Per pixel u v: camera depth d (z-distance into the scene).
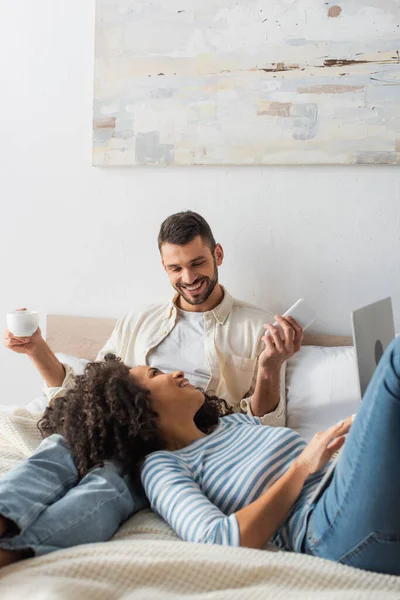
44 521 1.27
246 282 2.39
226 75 2.32
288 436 1.49
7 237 2.66
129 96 2.42
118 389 1.53
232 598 1.08
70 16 2.50
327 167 2.27
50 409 1.65
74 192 2.56
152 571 1.15
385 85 2.17
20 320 1.98
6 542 1.23
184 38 2.35
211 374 2.13
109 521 1.36
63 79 2.53
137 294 2.52
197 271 2.09
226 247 2.39
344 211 2.27
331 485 1.27
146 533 1.38
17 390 2.70
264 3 2.26
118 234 2.52
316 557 1.21
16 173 2.62
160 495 1.38
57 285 2.62
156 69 2.38
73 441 1.50
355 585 1.13
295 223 2.31
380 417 1.14
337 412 1.99
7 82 2.60
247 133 2.31
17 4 2.55
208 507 1.32
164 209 2.45
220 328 2.18
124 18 2.40
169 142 2.39
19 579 1.13
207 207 2.40
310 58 2.23
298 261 2.33
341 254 2.29
